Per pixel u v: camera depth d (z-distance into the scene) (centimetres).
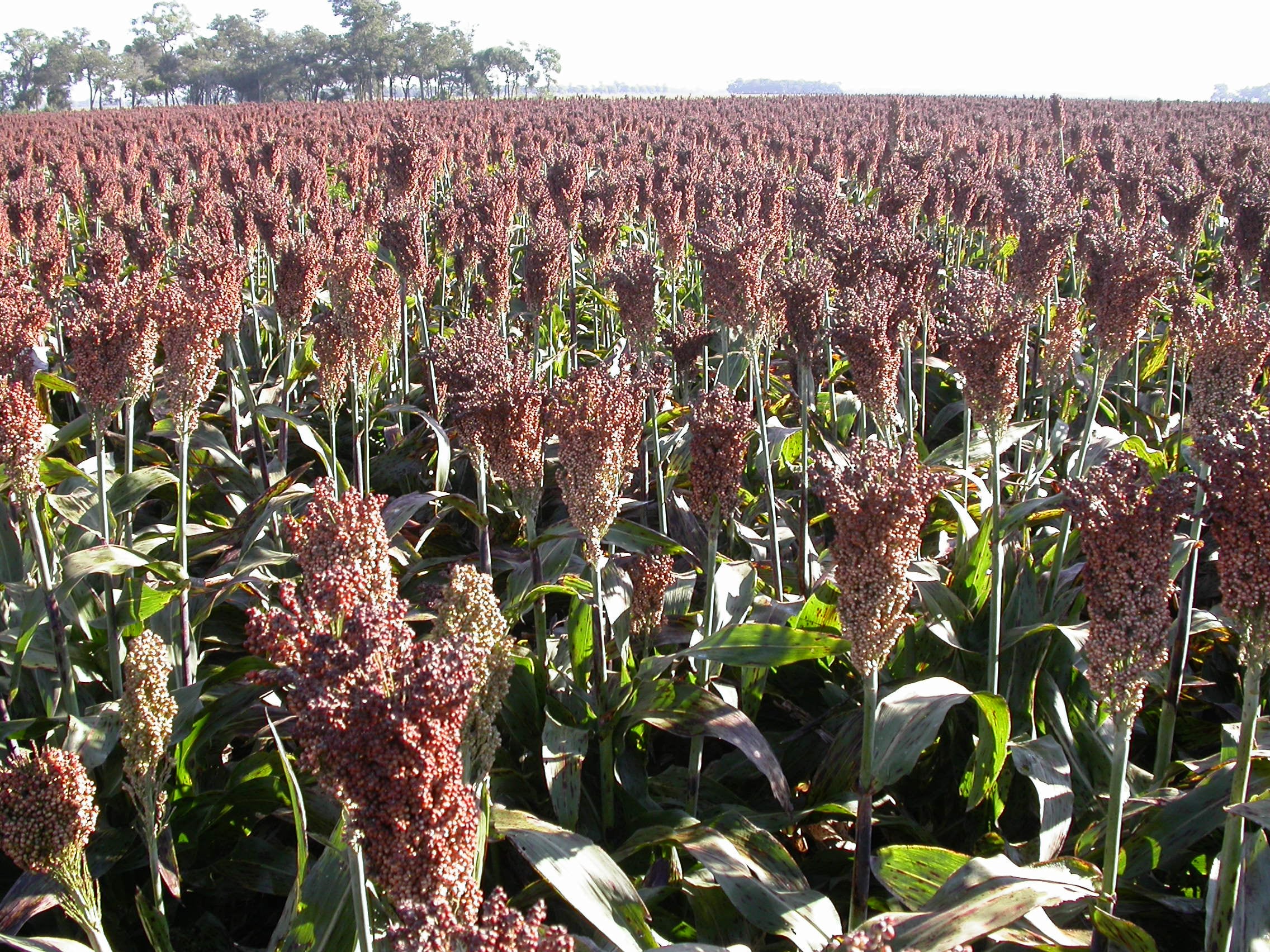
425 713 203
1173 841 384
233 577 543
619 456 421
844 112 5684
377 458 831
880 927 193
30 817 270
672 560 651
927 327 812
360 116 4975
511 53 14475
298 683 215
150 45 15662
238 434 790
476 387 473
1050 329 718
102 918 398
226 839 428
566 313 1302
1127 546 288
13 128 4316
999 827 466
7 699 484
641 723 469
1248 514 274
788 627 429
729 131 3444
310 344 906
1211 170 1498
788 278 570
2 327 500
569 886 319
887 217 1005
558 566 579
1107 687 305
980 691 459
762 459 689
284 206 1148
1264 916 321
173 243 1220
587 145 2508
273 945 320
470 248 1077
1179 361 812
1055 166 2216
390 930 184
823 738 497
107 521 489
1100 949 321
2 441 396
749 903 343
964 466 591
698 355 753
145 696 312
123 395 493
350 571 263
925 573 542
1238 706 510
